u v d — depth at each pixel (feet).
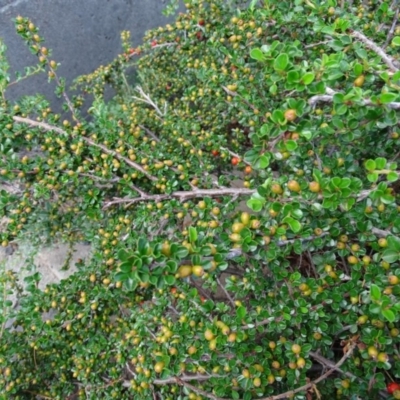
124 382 1.35
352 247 1.07
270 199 0.91
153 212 1.29
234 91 1.33
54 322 1.37
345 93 0.87
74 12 2.51
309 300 1.12
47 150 1.39
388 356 1.13
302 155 1.14
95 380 1.37
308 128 0.86
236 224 0.89
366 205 1.01
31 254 1.74
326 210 1.05
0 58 1.34
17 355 1.48
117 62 2.37
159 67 2.28
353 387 1.06
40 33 2.48
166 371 1.04
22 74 2.52
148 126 1.96
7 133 1.31
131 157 1.34
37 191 1.30
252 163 0.94
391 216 1.00
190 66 1.81
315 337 1.10
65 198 1.51
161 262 0.71
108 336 1.50
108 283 1.27
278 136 0.90
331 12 1.11
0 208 1.34
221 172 1.73
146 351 1.20
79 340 1.44
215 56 1.67
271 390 1.07
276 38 1.44
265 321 1.07
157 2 2.74
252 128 1.33
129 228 1.26
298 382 1.08
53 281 2.08
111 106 2.36
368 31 1.19
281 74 0.83
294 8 1.20
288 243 1.07
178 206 1.29
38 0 2.36
